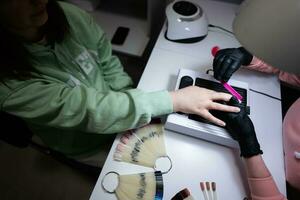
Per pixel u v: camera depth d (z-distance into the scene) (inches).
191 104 28.1
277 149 29.0
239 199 26.0
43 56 28.5
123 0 57.1
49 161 45.6
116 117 27.4
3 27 24.1
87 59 34.4
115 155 28.0
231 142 28.1
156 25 53.7
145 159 27.9
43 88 27.0
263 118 30.8
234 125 27.2
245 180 27.0
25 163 52.3
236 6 42.6
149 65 35.2
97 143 37.1
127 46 51.6
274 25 17.0
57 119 27.3
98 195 26.0
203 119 28.4
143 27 54.1
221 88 31.0
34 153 52.3
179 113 28.8
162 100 28.0
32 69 28.0
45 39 29.2
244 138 26.7
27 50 26.8
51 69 29.7
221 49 34.8
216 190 26.4
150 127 29.8
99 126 27.8
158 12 50.9
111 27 53.9
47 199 44.3
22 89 26.2
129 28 53.9
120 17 55.5
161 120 30.3
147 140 29.0
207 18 39.6
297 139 27.9
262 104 31.8
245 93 31.0
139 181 26.6
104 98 27.8
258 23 17.9
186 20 36.9
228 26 39.9
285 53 17.3
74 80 31.9
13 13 23.7
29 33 27.1
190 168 27.5
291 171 27.5
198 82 31.5
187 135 29.4
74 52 32.6
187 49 37.1
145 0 55.4
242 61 32.8
